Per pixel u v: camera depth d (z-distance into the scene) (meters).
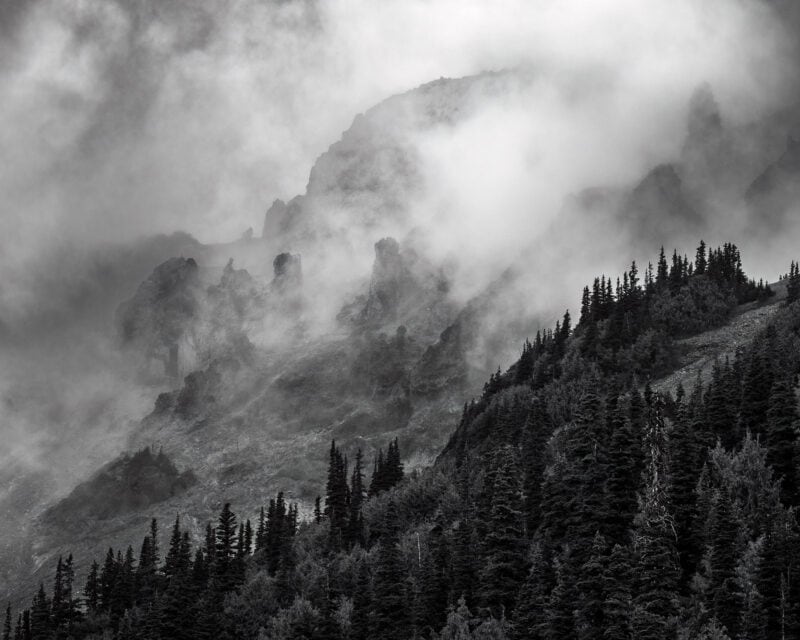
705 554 155.12
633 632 133.75
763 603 136.38
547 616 153.25
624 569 143.12
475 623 173.12
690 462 176.88
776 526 148.00
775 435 179.62
